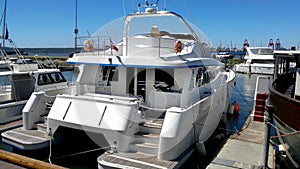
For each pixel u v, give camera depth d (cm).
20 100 1001
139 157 514
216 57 1159
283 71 1102
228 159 601
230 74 1220
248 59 3253
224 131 868
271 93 628
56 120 589
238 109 1148
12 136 627
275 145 640
